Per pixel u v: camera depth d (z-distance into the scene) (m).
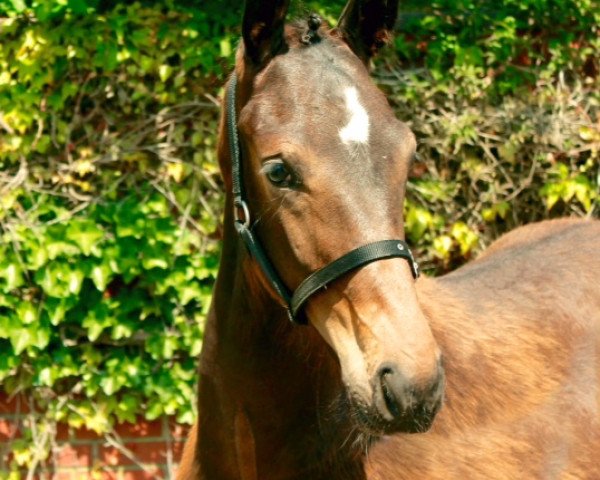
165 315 4.27
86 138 4.20
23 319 4.12
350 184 2.01
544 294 2.92
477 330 2.71
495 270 3.03
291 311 2.14
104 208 4.19
